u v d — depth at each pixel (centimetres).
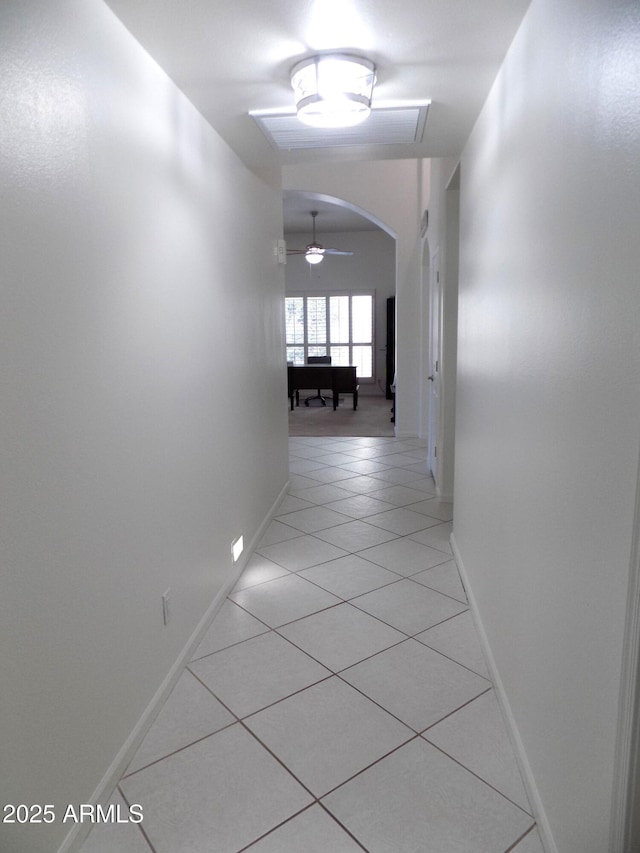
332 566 330
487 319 233
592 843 118
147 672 196
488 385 231
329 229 1138
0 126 116
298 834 156
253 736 193
